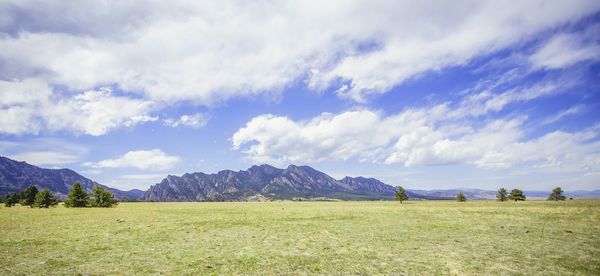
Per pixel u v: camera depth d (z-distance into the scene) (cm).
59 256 1941
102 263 1761
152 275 1520
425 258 1872
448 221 3994
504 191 12144
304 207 8412
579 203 7919
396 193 11781
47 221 4159
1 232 3011
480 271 1571
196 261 1814
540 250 2073
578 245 2241
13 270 1602
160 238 2673
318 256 1948
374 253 2030
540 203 8538
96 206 9156
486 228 3238
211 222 4053
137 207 9138
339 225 3662
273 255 1981
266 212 6131
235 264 1745
